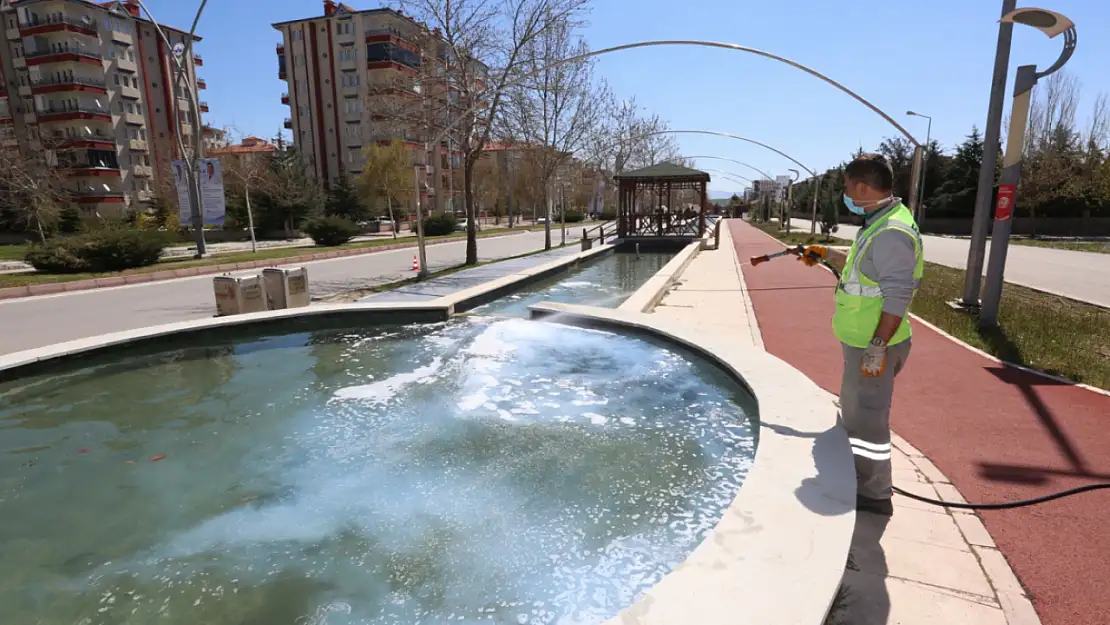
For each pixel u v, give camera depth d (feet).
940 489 9.95
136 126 169.68
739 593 5.90
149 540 9.53
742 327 23.95
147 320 31.27
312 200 131.03
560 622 7.38
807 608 5.67
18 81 157.69
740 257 58.65
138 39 169.58
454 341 22.40
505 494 10.62
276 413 15.03
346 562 8.79
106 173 159.22
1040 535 8.51
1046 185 110.83
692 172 80.48
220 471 11.89
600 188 181.47
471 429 13.71
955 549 8.20
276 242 113.50
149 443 13.34
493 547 9.02
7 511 10.48
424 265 47.29
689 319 25.77
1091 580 7.48
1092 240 99.25
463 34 53.42
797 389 12.91
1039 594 7.23
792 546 6.68
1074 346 19.98
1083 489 9.73
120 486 11.34
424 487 11.00
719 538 6.87
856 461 9.16
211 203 67.05
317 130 189.37
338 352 21.17
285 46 186.70
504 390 16.44
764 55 33.65
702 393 15.62
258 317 23.72
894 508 9.31
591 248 67.56
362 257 71.00
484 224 170.81
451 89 56.29
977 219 26.96
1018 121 21.53
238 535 9.62
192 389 17.11
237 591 8.21
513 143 64.85
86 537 9.66
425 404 15.52
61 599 8.15
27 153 117.08
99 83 159.53
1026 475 10.42
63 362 18.95
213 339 22.80
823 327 24.00
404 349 21.43
